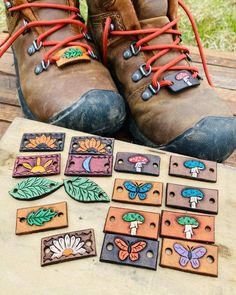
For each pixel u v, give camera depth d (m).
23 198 0.27
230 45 0.68
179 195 0.28
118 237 0.25
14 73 0.46
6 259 0.24
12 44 0.41
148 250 0.25
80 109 0.33
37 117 0.36
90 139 0.32
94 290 0.23
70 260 0.24
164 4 0.36
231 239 0.26
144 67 0.36
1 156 0.30
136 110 0.36
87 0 0.39
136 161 0.30
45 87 0.35
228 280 0.24
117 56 0.38
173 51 0.37
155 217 0.26
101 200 0.27
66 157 0.30
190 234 0.26
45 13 0.37
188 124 0.33
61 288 0.23
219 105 0.34
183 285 0.23
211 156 0.33
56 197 0.28
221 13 0.74
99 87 0.34
